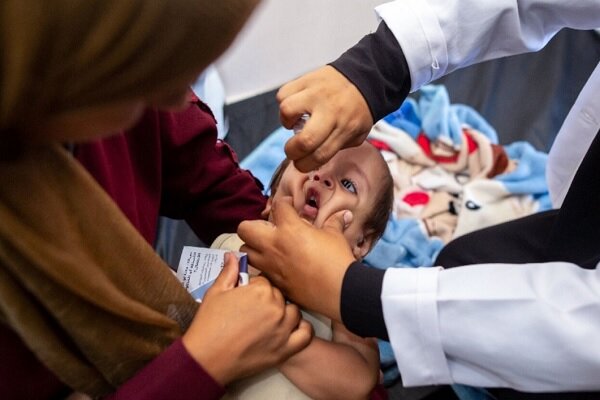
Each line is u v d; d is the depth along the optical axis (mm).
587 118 1007
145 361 641
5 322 561
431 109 1677
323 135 711
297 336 696
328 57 1784
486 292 596
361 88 754
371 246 980
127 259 596
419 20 805
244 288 678
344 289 636
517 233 1046
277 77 1800
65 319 554
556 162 1124
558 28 931
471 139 1651
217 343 632
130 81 425
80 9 388
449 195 1558
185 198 928
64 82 418
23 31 382
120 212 592
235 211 946
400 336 624
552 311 575
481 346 598
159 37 405
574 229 858
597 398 695
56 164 533
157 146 779
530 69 1797
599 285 584
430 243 1467
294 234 677
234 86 1786
